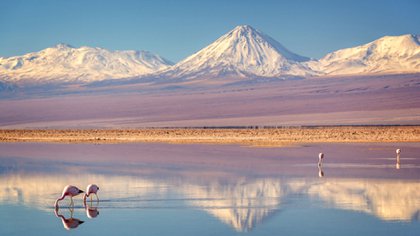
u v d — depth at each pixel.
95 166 57.84
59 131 143.38
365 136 103.75
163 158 65.62
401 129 127.06
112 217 32.97
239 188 42.59
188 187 43.28
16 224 31.44
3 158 68.06
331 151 73.38
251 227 30.27
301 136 107.31
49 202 38.00
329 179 46.75
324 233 28.94
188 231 29.56
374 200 37.31
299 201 37.28
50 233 29.42
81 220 32.25
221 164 58.53
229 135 115.56
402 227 29.91
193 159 64.06
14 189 43.31
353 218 32.12
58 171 54.12
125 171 53.44
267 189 42.09
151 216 33.09
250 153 71.38
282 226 30.48
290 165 57.06
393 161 60.00
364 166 55.59
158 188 42.88
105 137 115.69
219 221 31.77
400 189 41.44
